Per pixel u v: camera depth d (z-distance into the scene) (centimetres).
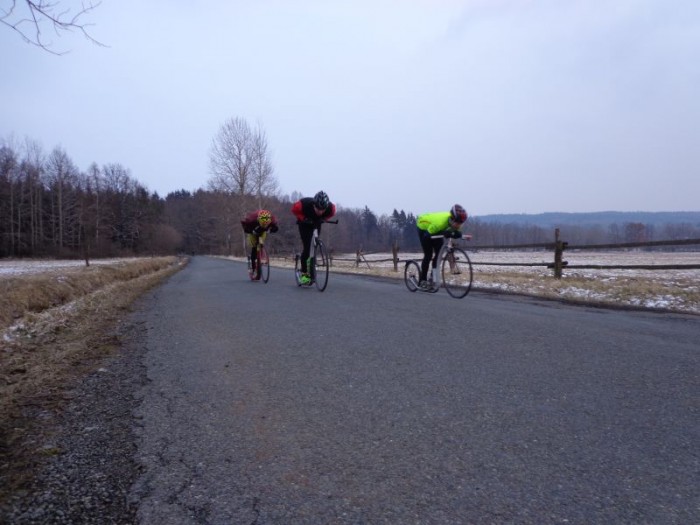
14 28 447
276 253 3512
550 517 189
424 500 204
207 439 273
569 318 622
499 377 367
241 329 585
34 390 376
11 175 7006
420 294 893
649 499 201
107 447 267
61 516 200
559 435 264
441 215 874
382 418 293
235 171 4503
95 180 9219
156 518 197
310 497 209
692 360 410
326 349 464
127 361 465
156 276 1966
